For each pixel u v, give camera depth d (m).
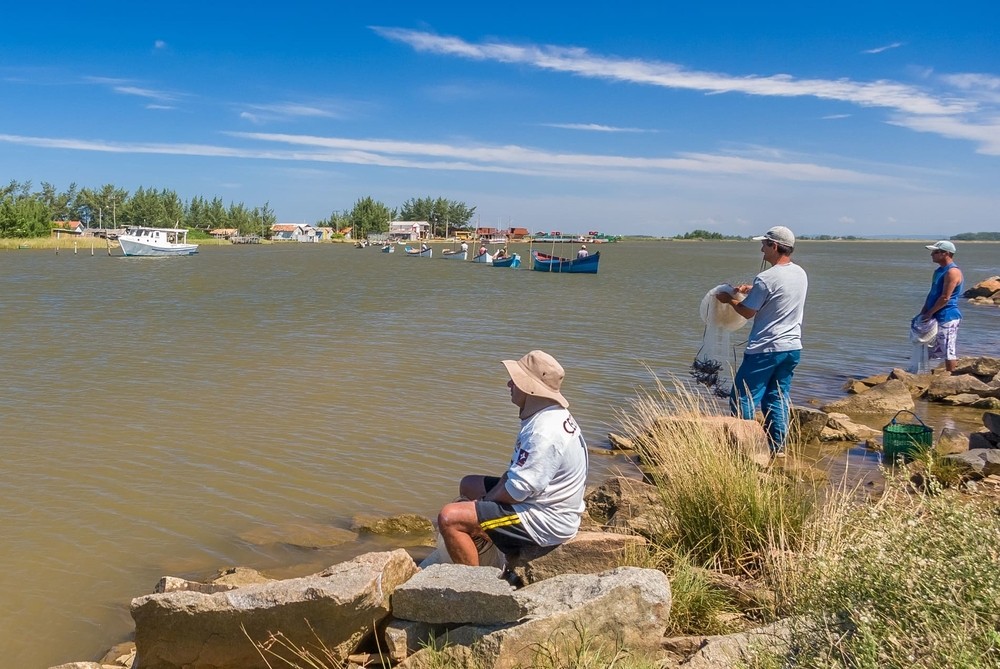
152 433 11.25
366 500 8.71
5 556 7.19
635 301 35.12
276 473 9.56
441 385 14.80
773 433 8.63
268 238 192.88
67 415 12.23
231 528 7.89
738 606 5.27
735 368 9.41
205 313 27.41
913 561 3.86
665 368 17.02
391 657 4.43
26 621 6.08
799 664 3.72
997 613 3.47
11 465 9.75
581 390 14.56
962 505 4.42
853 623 3.78
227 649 4.51
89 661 5.56
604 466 9.83
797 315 8.59
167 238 90.81
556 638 4.30
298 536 7.68
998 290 37.12
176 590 5.31
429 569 4.69
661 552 5.77
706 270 71.44
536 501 5.23
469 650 4.28
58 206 166.00
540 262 67.00
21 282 43.22
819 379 16.56
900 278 59.69
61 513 8.23
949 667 3.20
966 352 20.84
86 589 6.61
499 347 19.84
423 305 31.81
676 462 6.67
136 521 8.05
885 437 9.77
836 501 6.37
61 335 21.31
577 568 5.30
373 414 12.43
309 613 4.44
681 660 4.46
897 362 18.77
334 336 21.58
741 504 6.04
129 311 27.88
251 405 12.99
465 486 5.90
